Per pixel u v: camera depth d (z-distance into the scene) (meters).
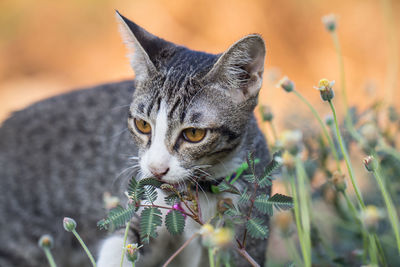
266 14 9.76
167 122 3.23
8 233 4.49
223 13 9.81
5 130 4.77
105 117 4.40
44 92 9.30
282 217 3.35
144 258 3.64
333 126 3.81
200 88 3.28
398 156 3.58
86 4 10.38
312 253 3.80
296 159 2.54
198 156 3.24
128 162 3.93
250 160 2.81
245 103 3.36
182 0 9.91
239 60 3.28
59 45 10.23
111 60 9.92
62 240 4.47
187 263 3.67
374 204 4.07
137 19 10.01
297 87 9.03
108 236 3.52
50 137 4.57
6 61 10.11
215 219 3.00
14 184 4.56
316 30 9.55
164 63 3.53
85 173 4.36
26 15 10.44
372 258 2.82
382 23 9.34
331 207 4.32
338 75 9.00
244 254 2.73
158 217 2.67
